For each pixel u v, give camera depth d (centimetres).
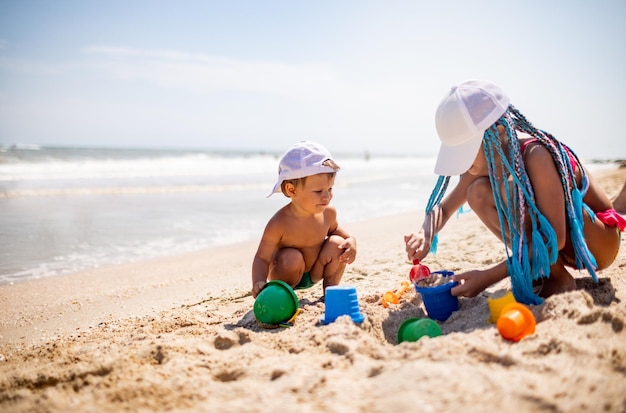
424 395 163
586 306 228
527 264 257
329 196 330
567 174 266
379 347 220
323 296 354
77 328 342
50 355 269
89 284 466
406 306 302
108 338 293
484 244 501
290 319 288
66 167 1958
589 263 259
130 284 466
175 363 221
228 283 455
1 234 686
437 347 204
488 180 291
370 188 1540
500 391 164
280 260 336
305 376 191
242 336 254
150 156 3553
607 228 281
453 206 329
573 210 263
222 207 1017
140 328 303
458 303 286
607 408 155
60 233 707
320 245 353
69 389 206
